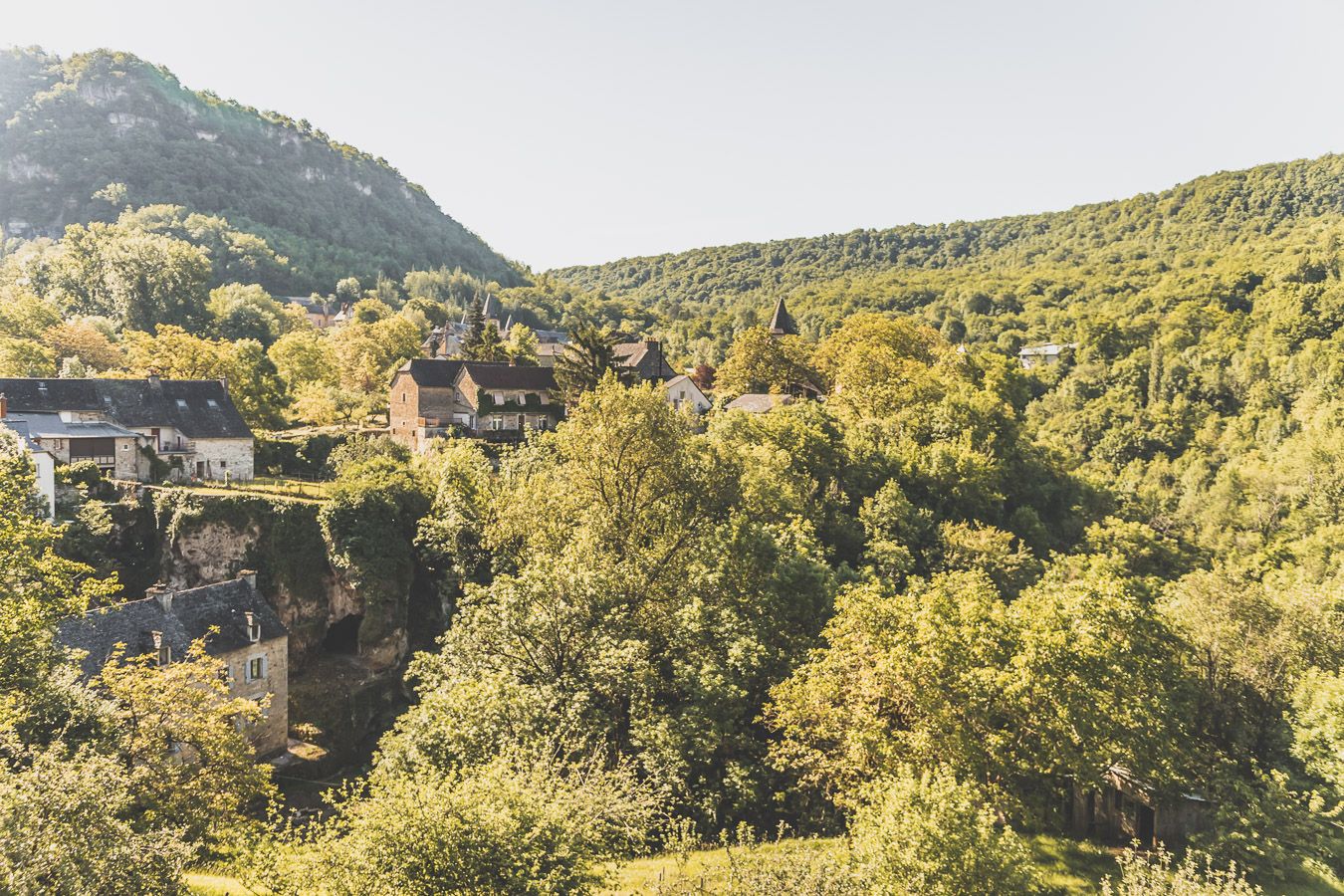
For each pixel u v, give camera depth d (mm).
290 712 47688
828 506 61125
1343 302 124250
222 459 69938
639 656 30109
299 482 68375
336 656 53500
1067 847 27453
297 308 170750
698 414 82062
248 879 18359
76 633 37062
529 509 43875
